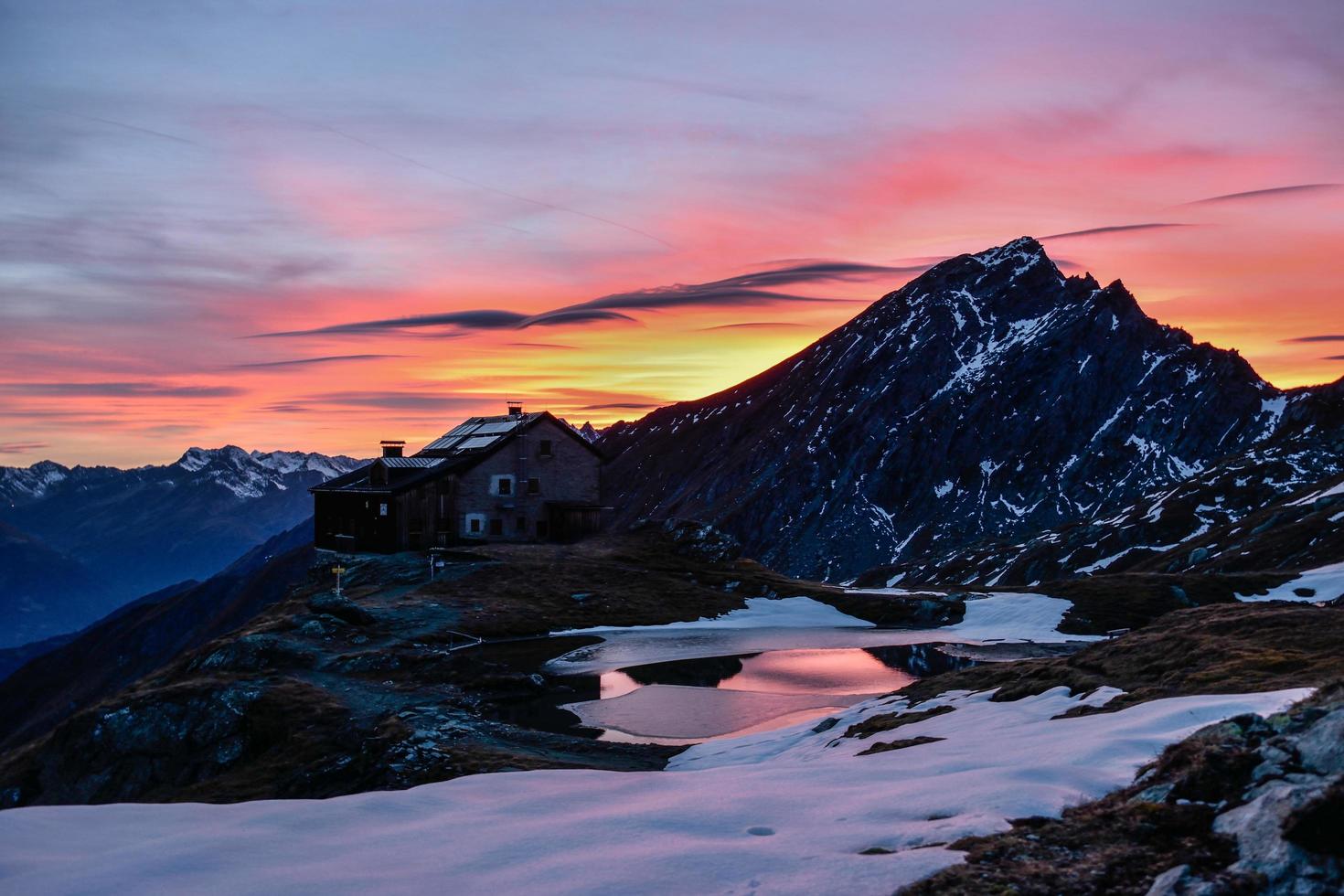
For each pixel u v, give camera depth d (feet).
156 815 65.98
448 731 125.90
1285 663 88.07
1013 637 224.33
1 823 63.46
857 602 260.62
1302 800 38.73
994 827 47.65
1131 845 42.57
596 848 52.08
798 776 69.26
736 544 313.32
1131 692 90.43
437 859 53.21
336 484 327.06
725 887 43.60
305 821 63.98
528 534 318.04
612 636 214.69
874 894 41.14
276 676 161.07
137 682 182.91
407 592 241.55
